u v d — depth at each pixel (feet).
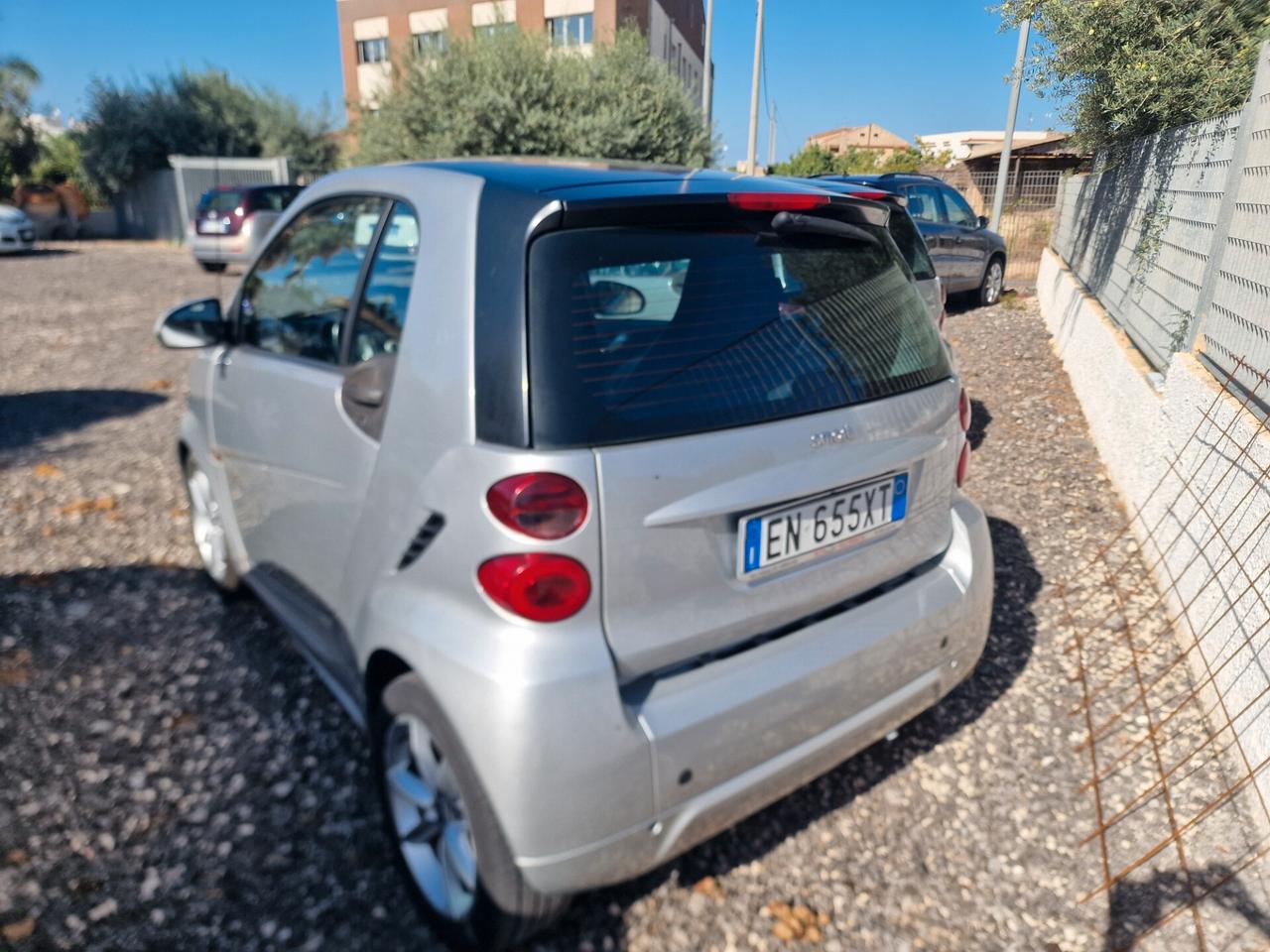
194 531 13.17
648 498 6.16
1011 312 38.01
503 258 6.50
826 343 7.49
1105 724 10.17
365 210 8.55
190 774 9.13
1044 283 37.93
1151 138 21.50
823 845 8.35
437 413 6.70
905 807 8.87
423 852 7.36
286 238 10.03
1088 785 9.20
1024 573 13.89
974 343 31.04
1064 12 22.88
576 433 6.07
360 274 8.31
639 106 52.90
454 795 6.81
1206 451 12.29
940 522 8.57
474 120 50.65
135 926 7.29
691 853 8.20
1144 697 10.62
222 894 7.63
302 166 95.09
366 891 7.71
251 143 93.66
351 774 9.13
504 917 6.35
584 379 6.21
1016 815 8.79
